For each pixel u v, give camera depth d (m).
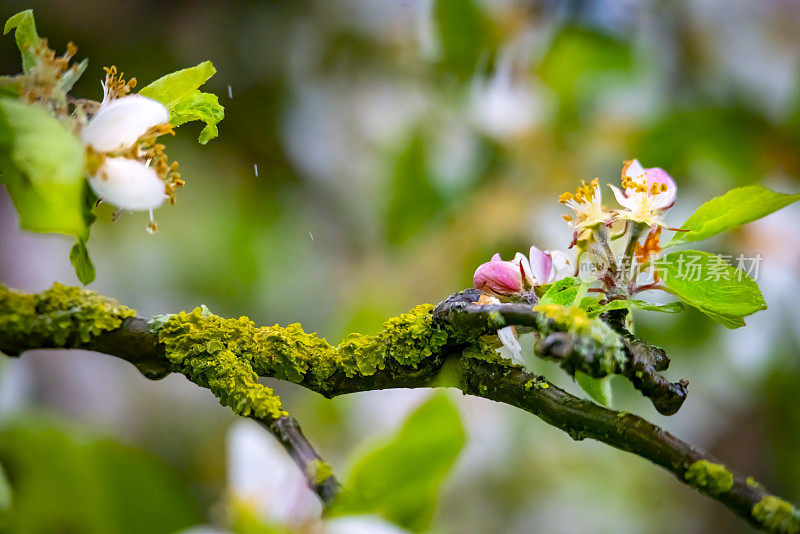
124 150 0.98
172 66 1.62
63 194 0.96
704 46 1.52
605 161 1.48
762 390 1.43
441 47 1.54
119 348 0.98
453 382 0.98
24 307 0.98
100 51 1.58
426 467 0.99
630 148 1.47
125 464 0.99
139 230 1.61
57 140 0.96
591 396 0.97
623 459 1.55
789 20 1.50
